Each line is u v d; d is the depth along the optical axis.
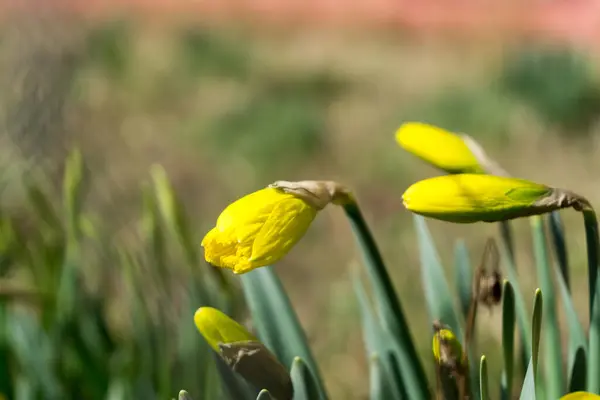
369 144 2.35
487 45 3.08
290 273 1.76
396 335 0.78
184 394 0.73
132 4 3.81
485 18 3.33
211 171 2.26
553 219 0.78
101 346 0.96
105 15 3.65
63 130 1.55
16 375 0.97
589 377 0.76
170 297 0.93
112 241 1.17
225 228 0.73
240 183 2.19
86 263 1.07
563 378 0.81
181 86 2.87
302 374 0.75
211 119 2.55
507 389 0.76
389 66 2.98
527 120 2.38
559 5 3.25
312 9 3.73
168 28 3.57
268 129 2.40
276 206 0.74
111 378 0.94
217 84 2.90
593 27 3.00
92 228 0.95
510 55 2.79
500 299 0.79
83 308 0.95
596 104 2.38
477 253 1.65
